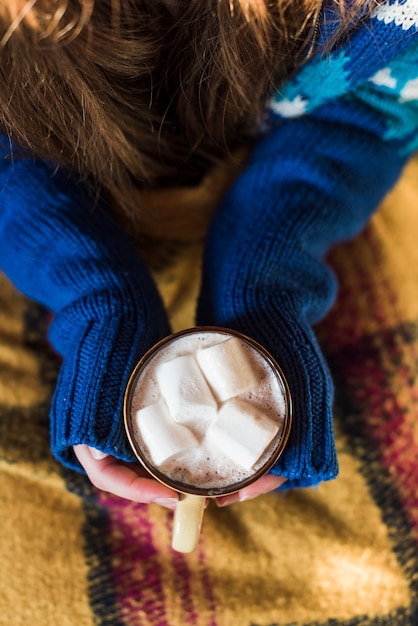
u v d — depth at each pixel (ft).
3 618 1.70
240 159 1.93
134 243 1.90
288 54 1.54
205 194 1.98
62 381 1.50
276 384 1.38
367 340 2.04
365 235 2.14
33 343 1.97
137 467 1.55
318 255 1.77
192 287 2.04
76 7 1.26
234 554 1.79
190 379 1.35
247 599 1.75
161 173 1.93
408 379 2.00
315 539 1.81
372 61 1.54
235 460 1.32
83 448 1.49
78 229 1.66
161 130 1.76
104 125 1.52
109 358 1.47
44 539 1.77
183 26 1.48
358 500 1.87
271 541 1.81
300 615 1.74
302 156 1.70
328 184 1.71
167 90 1.66
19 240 1.69
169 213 2.00
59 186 1.69
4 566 1.74
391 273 2.11
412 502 1.88
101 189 1.78
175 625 1.72
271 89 1.66
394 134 1.76
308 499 1.87
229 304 1.59
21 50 1.30
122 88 1.55
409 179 2.22
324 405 1.49
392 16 1.44
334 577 1.79
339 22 1.45
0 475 1.82
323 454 1.44
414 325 2.06
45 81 1.39
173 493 1.46
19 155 1.66
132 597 1.74
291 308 1.58
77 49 1.33
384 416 1.96
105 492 1.82
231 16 1.40
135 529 1.81
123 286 1.60
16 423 1.87
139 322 1.56
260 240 1.65
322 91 1.65
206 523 1.81
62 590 1.73
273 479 1.49
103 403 1.43
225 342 1.37
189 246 2.08
